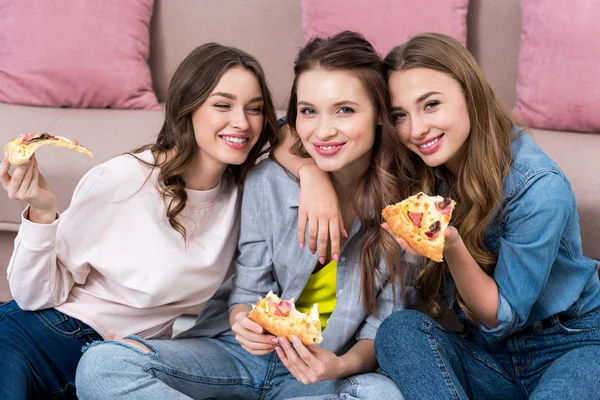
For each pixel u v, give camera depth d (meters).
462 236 1.77
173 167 1.80
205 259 1.88
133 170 1.80
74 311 1.84
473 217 1.75
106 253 1.83
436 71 1.69
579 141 2.40
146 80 2.74
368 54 1.72
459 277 1.71
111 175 1.79
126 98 2.70
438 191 1.87
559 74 2.48
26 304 1.81
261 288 1.92
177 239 1.85
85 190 1.77
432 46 1.70
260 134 1.89
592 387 1.63
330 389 1.76
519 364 1.81
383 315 1.88
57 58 2.67
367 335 1.88
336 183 1.86
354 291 1.87
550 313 1.76
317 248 1.85
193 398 1.81
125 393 1.65
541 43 2.52
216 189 1.88
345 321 1.87
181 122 1.80
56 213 1.76
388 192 1.80
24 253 1.73
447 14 2.58
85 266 1.83
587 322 1.77
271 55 2.81
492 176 1.72
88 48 2.67
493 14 2.68
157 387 1.66
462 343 1.79
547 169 1.71
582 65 2.46
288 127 1.93
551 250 1.69
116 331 1.87
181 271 1.85
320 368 1.69
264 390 1.88
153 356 1.73
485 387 1.79
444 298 1.95
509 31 2.68
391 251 1.82
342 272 1.87
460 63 1.69
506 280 1.71
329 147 1.73
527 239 1.70
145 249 1.83
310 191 1.77
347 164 1.75
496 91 2.71
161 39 2.85
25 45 2.70
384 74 1.75
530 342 1.79
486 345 1.87
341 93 1.70
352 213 1.89
